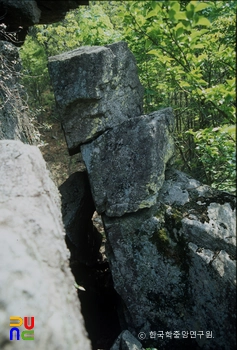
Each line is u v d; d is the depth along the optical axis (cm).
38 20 370
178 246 335
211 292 318
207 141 355
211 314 319
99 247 529
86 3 364
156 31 266
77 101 365
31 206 221
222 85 259
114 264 352
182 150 549
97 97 361
